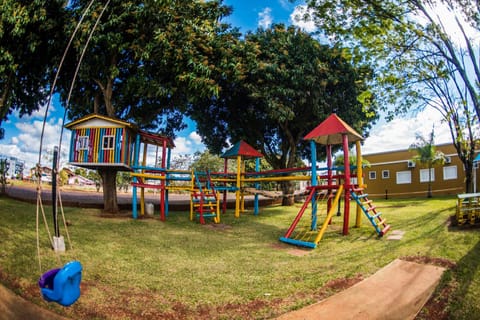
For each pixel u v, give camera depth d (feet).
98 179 87.61
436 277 15.29
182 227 30.40
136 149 34.30
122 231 25.40
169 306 12.24
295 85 40.65
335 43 29.84
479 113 22.70
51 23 29.17
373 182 83.61
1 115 33.06
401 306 12.61
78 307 11.67
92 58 30.89
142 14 29.48
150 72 34.06
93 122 31.99
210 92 32.53
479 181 63.41
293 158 53.16
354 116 46.06
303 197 65.41
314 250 22.08
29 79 35.73
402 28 24.66
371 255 19.07
